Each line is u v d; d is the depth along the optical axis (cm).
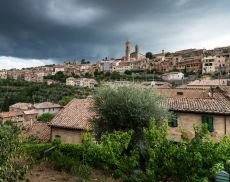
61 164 1496
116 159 932
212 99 2462
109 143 940
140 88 1895
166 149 803
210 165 762
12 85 14875
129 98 1786
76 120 2544
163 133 862
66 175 1402
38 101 11362
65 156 1598
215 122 2181
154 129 863
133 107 1755
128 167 904
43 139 2622
